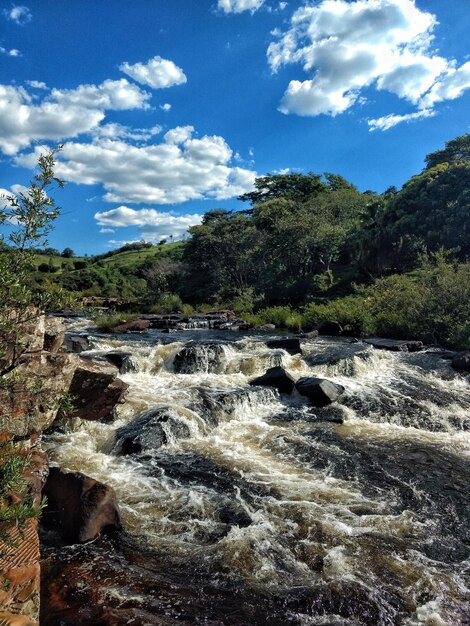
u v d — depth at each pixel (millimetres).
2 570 2855
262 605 4340
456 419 10672
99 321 23094
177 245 91312
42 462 4832
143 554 5105
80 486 5551
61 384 4754
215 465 7777
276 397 11703
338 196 49344
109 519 5449
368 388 12461
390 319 20188
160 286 40812
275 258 41375
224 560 5047
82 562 4812
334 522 5965
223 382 12703
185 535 5555
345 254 45812
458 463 8180
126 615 4012
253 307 35375
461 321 17750
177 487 6871
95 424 9195
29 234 3068
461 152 54781
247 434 9438
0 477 2801
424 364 14750
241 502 6445
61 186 3242
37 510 2438
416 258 33406
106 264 73250
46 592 4254
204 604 4297
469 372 13789
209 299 42750
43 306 3338
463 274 18562
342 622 4195
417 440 9328
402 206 39438
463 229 31906
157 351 15195
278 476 7398
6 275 2742
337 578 4793
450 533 5848
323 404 11359
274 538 5539
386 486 7148
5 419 4168
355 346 16891
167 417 9109
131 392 11227
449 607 4430
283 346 16250
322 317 23797
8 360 3768
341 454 8422
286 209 47719
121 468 7523
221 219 53375
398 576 4879
